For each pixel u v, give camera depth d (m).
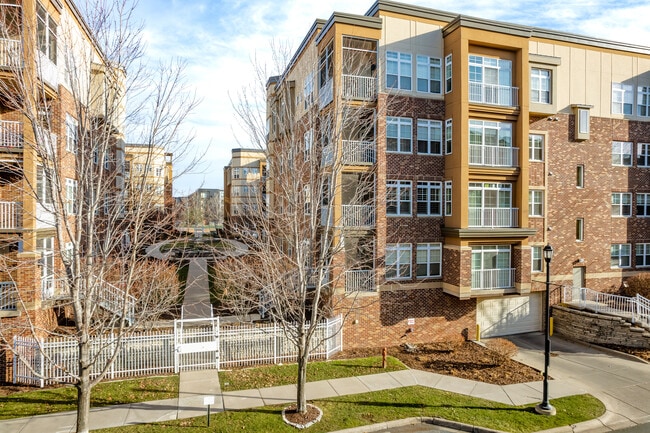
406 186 18.52
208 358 14.58
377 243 17.75
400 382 13.48
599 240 22.36
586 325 18.78
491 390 13.09
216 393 12.25
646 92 23.56
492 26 18.20
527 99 18.83
